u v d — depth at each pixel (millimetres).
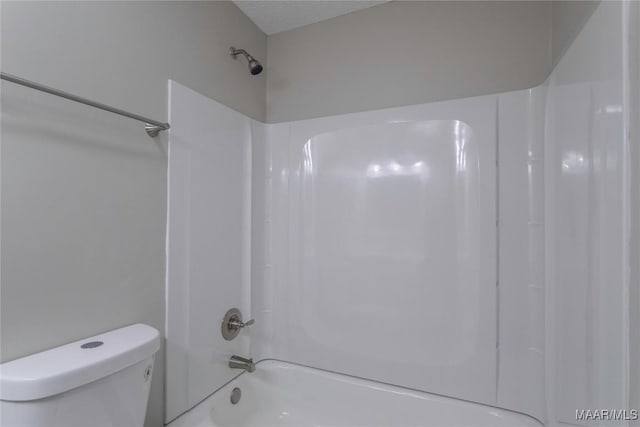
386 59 1461
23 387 628
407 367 1345
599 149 735
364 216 1438
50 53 785
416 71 1402
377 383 1392
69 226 815
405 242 1360
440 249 1304
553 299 1060
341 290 1473
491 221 1227
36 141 753
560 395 987
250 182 1534
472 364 1243
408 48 1422
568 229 931
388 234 1392
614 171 666
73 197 825
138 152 1001
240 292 1458
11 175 711
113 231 922
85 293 849
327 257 1507
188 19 1215
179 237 1141
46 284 767
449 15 1354
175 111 1132
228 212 1393
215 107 1334
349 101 1527
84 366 704
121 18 960
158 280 1062
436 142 1327
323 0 1454
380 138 1425
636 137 600
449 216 1294
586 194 810
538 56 1203
